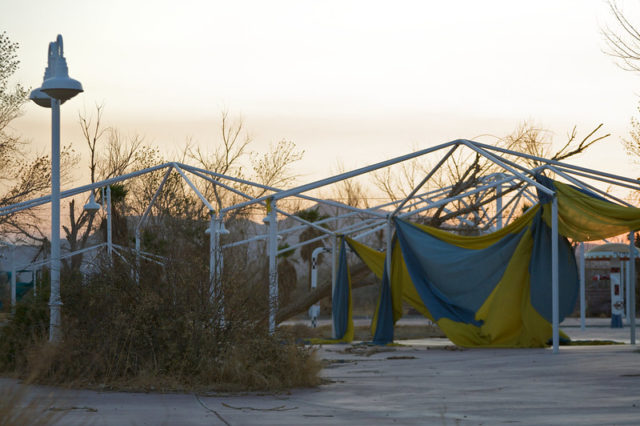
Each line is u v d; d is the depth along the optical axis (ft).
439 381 46.91
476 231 116.16
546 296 78.38
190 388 40.06
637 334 106.11
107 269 45.29
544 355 65.41
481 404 36.11
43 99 50.01
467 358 64.75
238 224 167.02
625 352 66.95
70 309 44.42
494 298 80.18
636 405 34.94
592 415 31.89
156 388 39.65
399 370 54.70
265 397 38.45
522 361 59.82
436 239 86.28
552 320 71.92
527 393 40.29
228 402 36.27
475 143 78.79
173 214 135.03
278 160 169.89
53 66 50.75
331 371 53.98
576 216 74.54
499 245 80.84
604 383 44.32
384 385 44.42
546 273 78.54
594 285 178.50
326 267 229.45
